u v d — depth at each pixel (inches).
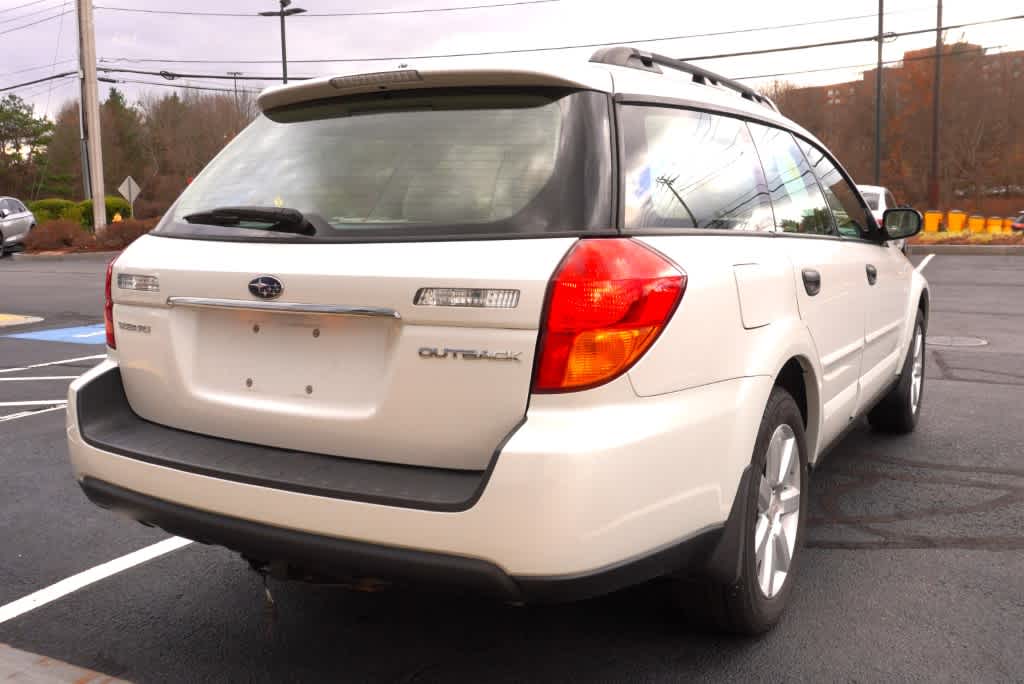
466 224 96.2
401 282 93.8
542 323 89.2
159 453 106.5
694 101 122.0
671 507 96.5
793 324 123.4
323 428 100.4
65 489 189.3
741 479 107.2
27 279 769.6
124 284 116.3
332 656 117.9
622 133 103.7
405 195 101.0
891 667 112.7
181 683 111.8
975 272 720.3
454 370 92.2
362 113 112.3
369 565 92.9
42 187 3270.2
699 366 100.5
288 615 130.0
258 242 105.7
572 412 89.3
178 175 3112.7
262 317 105.2
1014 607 129.3
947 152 2236.7
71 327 469.4
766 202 133.0
